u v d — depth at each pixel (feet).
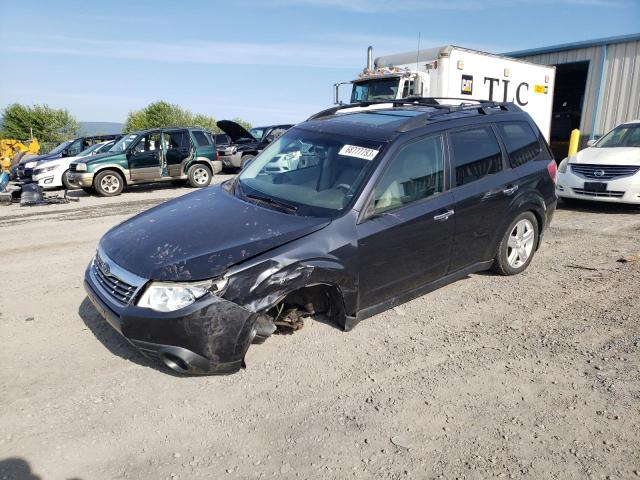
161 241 11.21
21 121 181.06
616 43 47.67
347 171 12.97
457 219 14.23
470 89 41.14
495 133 16.22
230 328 10.16
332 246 11.52
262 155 15.79
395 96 40.57
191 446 8.87
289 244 11.08
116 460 8.53
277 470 8.27
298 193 13.08
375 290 12.67
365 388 10.62
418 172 13.53
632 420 9.46
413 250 13.21
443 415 9.68
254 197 13.41
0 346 12.50
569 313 14.34
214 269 10.16
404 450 8.71
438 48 39.63
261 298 10.48
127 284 10.49
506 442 8.90
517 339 12.81
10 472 8.19
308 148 14.37
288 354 11.99
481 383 10.78
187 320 9.85
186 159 46.52
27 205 36.70
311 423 9.48
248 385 10.75
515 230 17.02
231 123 58.90
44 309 14.88
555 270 18.10
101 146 50.62
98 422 9.53
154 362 11.67
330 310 12.68
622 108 47.93
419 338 12.87
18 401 10.16
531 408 9.89
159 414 9.77
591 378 10.93
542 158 17.81
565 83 63.72
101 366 11.54
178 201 14.34
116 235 12.34
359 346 12.41
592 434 9.09
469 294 15.85
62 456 8.60
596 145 31.04
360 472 8.20
